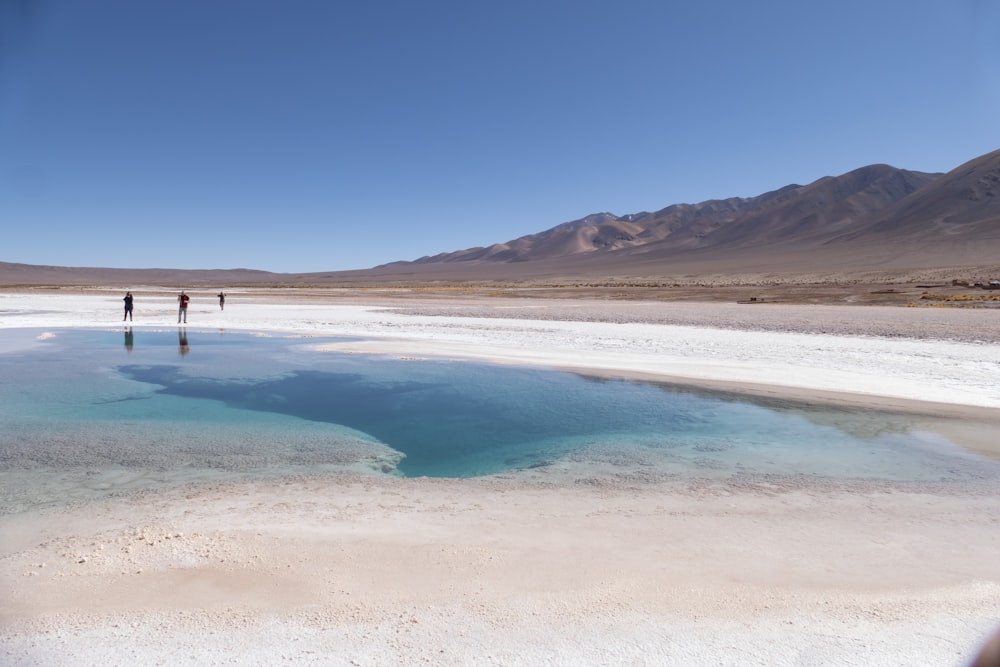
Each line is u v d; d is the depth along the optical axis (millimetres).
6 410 10523
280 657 3232
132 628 3484
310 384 13430
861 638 3467
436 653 3285
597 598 3918
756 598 3938
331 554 4566
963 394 11758
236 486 6523
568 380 13914
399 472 7418
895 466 7484
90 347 19812
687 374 14383
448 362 16500
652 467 7531
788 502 6062
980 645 3379
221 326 27141
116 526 5203
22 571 4223
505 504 5961
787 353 17406
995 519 5543
